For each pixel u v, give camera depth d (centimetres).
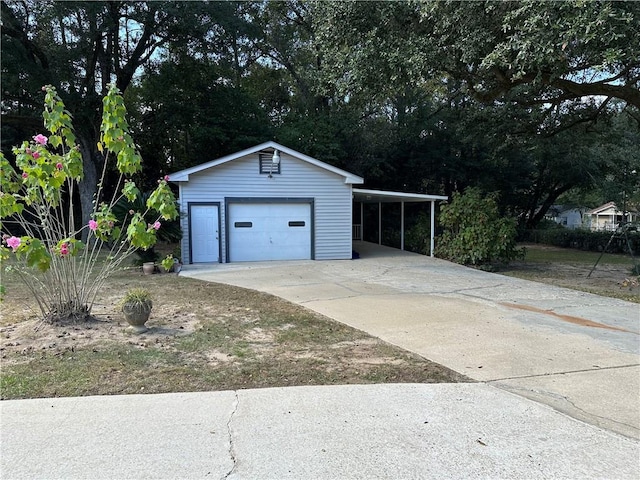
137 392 371
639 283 967
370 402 354
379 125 2375
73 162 577
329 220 1518
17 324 591
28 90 1728
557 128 1498
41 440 291
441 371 429
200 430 305
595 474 257
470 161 2489
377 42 958
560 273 1268
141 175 2303
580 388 388
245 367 434
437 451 281
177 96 2091
